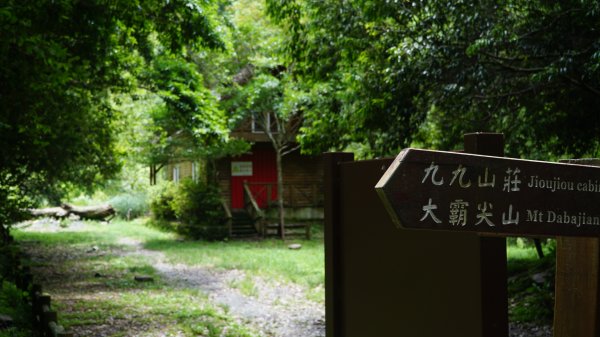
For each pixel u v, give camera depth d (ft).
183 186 75.87
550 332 23.40
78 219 95.91
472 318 8.79
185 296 35.40
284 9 35.58
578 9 20.79
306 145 36.91
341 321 12.62
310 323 28.76
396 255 10.64
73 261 52.11
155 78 40.52
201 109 41.39
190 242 68.95
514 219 6.11
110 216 100.42
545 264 32.37
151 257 55.57
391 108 28.86
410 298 10.25
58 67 20.26
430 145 36.11
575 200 6.42
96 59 31.12
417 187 5.69
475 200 5.95
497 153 8.41
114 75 37.17
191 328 26.35
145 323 27.32
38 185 47.06
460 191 5.88
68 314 28.76
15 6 18.81
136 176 111.45
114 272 45.65
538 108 25.43
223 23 41.04
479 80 24.14
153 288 38.24
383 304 11.05
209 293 36.86
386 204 5.58
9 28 18.57
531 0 22.77
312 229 78.95
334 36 33.19
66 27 26.66
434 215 5.73
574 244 7.88
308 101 40.81
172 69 41.34
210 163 78.79
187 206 74.13
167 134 67.97
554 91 24.86
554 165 6.32
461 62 25.09
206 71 61.57
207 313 29.94
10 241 43.01
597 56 19.20
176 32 31.94
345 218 12.39
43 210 93.04
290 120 73.82
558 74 20.71
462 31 24.52
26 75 21.01
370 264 11.48
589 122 26.27
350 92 32.91
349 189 12.24
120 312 29.58
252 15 64.08
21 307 24.63
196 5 30.01
